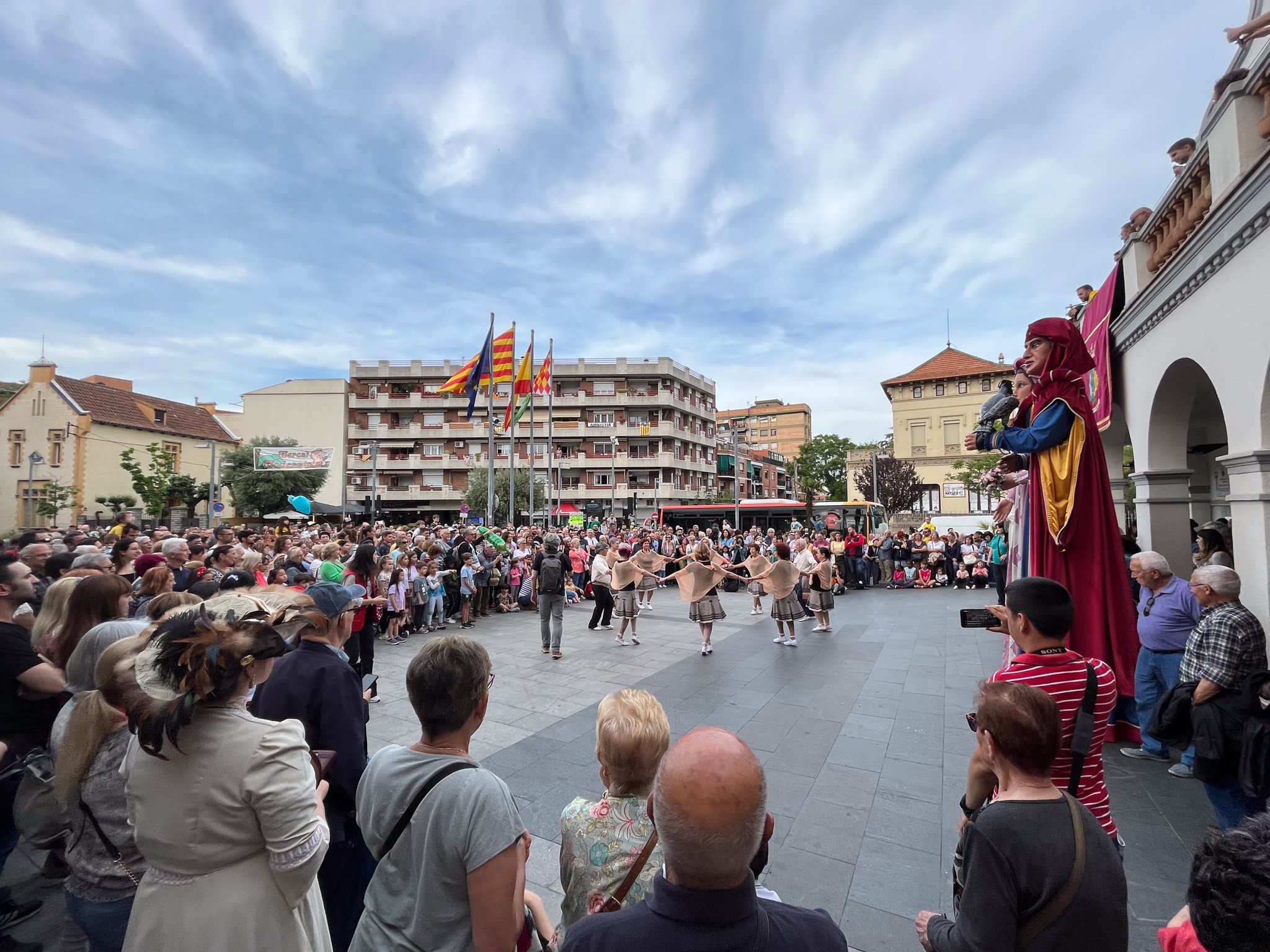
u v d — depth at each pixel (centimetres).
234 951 163
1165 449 627
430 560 1193
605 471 5144
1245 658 320
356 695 257
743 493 6944
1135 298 628
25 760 310
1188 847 356
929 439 4659
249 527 1402
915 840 377
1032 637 234
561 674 795
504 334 2252
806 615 996
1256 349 420
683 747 128
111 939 212
